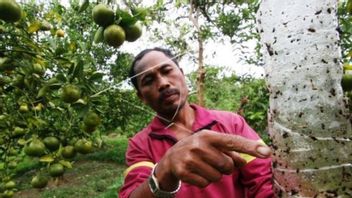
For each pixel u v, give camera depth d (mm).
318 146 843
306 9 878
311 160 844
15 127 2375
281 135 882
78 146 2211
